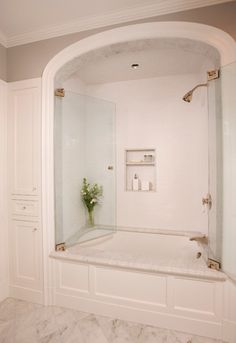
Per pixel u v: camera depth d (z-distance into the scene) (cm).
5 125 219
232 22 164
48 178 208
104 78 300
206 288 167
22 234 216
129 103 308
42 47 211
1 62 216
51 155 209
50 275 206
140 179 311
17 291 217
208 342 163
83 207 283
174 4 172
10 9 180
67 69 218
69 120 251
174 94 291
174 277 174
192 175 284
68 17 190
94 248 246
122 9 181
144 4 175
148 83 301
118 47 197
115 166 308
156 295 178
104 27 193
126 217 309
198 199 281
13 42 218
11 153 219
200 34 171
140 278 182
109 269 190
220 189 172
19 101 217
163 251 269
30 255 213
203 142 268
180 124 289
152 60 249
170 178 293
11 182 219
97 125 293
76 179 268
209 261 172
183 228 287
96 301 194
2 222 215
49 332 172
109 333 171
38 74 211
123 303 186
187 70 276
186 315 171
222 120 167
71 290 201
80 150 276
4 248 216
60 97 228
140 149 304
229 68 162
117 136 312
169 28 176
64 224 240
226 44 164
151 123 300
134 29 183
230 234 163
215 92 178
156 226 298
